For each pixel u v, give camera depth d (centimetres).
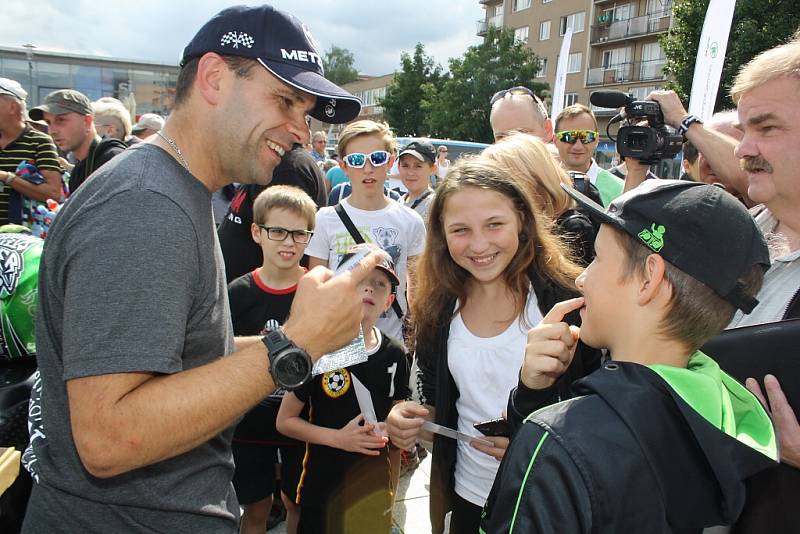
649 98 264
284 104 119
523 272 178
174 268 103
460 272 187
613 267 106
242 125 118
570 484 87
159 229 103
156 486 114
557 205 212
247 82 116
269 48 115
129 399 96
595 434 90
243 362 107
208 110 118
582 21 3644
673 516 89
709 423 89
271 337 110
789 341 117
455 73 3198
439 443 185
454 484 185
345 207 333
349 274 117
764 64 146
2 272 180
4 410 178
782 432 112
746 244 97
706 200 99
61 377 112
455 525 182
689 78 1569
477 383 176
